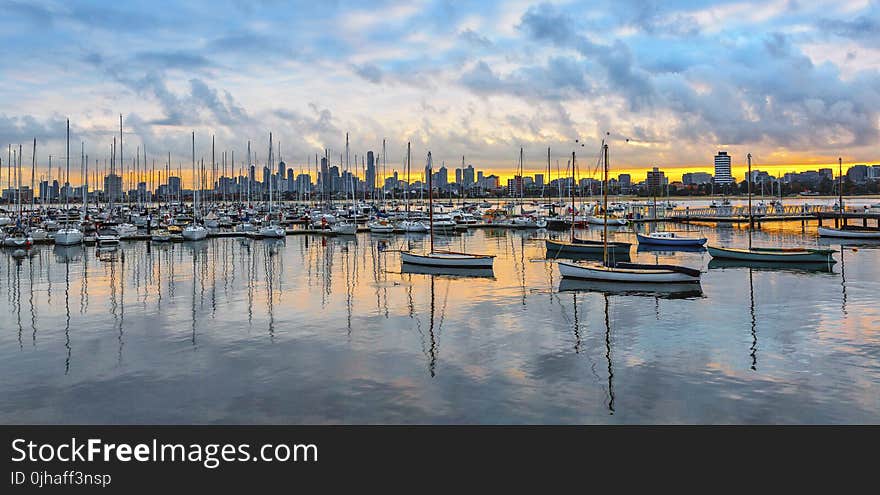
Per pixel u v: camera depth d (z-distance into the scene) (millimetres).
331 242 89438
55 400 22797
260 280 51344
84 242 84750
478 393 23000
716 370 25391
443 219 113688
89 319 36031
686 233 103188
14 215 117500
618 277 48219
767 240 89000
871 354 27500
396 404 22078
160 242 88938
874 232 86438
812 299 41219
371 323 34656
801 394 22625
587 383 24000
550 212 137500
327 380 24562
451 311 37969
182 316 36719
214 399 22703
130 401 22641
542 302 40844
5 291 46125
